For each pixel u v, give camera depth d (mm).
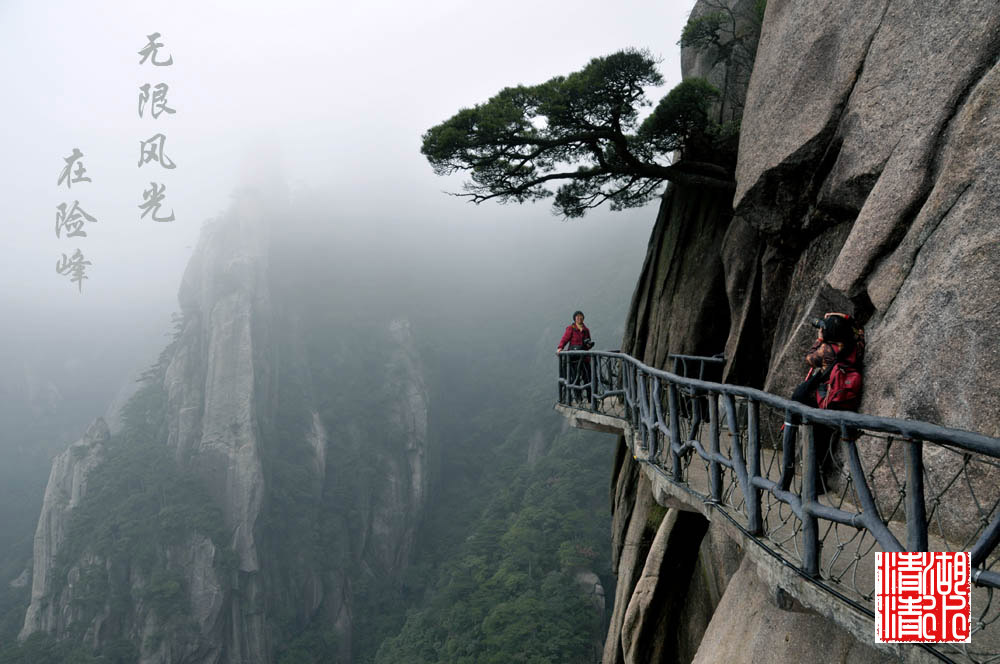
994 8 4062
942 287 3895
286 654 84250
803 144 6184
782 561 3469
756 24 11977
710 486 4711
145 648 75062
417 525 117312
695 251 11797
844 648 3840
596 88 10516
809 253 6676
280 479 102438
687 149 12047
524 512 94875
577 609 70062
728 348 9477
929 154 4367
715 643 5594
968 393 3582
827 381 4641
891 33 5109
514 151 11805
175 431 99812
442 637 76812
